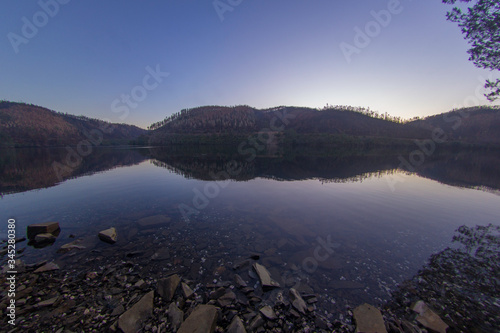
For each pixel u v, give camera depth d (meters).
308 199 12.07
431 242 6.93
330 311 4.04
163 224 8.27
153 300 4.19
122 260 5.71
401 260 5.86
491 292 4.55
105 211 9.84
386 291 4.61
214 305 4.10
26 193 13.29
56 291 4.46
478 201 11.76
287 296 4.43
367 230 7.88
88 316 3.79
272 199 12.06
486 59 8.29
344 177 19.66
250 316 3.85
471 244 6.80
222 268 5.36
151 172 22.80
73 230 7.68
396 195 12.98
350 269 5.42
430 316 3.84
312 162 33.56
